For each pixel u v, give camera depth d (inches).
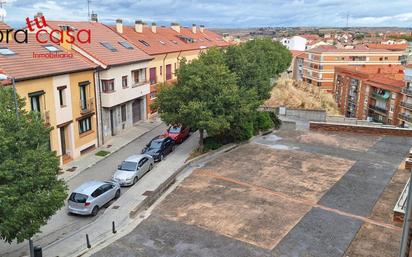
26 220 553.6
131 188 944.3
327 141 1376.7
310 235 727.7
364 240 711.7
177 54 1921.8
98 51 1305.4
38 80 982.4
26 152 569.3
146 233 740.0
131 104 1510.8
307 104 2308.1
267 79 1572.3
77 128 1157.7
